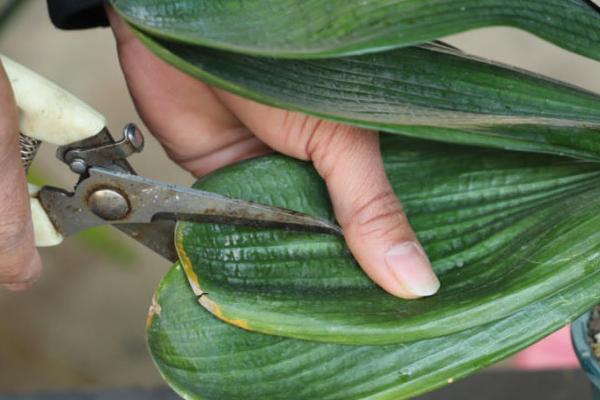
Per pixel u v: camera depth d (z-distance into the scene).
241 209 0.39
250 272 0.39
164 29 0.33
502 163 0.40
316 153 0.40
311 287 0.38
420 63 0.37
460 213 0.40
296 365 0.37
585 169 0.39
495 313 0.36
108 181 0.39
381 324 0.36
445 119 0.35
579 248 0.36
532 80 0.38
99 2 0.46
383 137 0.41
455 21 0.33
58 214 0.40
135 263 0.99
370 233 0.38
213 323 0.38
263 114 0.40
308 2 0.33
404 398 0.36
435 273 0.38
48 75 1.17
